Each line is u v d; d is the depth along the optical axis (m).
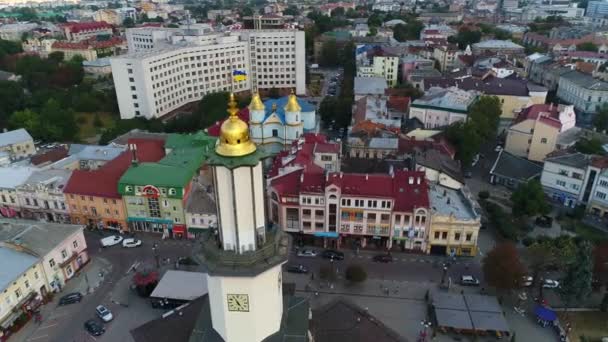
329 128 174.62
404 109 170.75
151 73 186.75
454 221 93.75
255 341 35.25
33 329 78.25
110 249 100.81
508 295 85.56
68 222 110.81
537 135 140.12
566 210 116.50
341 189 95.38
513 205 110.06
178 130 173.25
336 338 47.75
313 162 111.31
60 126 173.25
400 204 95.12
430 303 81.06
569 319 79.06
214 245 34.00
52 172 116.81
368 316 51.62
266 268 32.25
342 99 179.00
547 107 154.00
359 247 100.19
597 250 82.69
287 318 38.94
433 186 109.06
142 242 103.38
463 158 136.75
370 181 96.81
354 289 87.44
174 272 86.69
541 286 84.44
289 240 35.75
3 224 90.56
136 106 189.62
